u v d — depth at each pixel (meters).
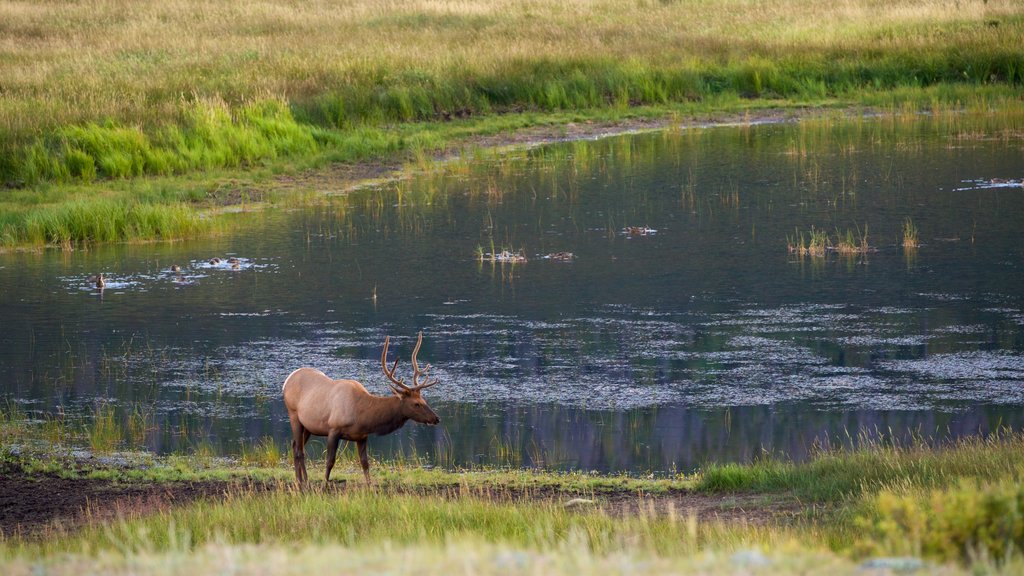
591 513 39.59
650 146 126.06
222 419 55.31
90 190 105.56
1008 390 55.69
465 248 87.62
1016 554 24.73
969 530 25.77
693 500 44.00
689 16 193.50
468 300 73.75
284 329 68.38
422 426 54.34
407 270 81.75
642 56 155.75
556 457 50.19
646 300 72.62
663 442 51.25
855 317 67.94
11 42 163.25
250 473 48.34
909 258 80.56
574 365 61.19
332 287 77.62
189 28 181.75
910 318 67.38
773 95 149.38
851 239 84.38
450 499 42.66
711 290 74.50
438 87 139.38
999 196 97.94
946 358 60.50
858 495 41.06
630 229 90.94
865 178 106.94
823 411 53.94
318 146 123.69
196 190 107.38
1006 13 177.12
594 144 128.38
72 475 48.06
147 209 97.06
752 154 120.00
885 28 170.38
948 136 125.94
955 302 70.19
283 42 165.38
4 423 54.47
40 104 120.50
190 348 65.19
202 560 24.95
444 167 119.12
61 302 75.31
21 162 108.50
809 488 43.25
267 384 59.59
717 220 93.69
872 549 26.03
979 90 145.12
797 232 89.00
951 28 168.00
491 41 163.75
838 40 164.25
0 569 25.14
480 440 52.12
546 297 73.94
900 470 42.50
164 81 133.75
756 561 23.72
